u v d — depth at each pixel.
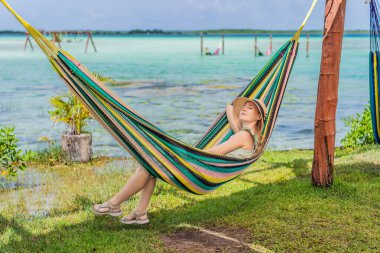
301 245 4.86
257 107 5.49
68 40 105.50
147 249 4.84
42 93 19.73
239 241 5.04
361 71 32.50
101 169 8.59
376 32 7.13
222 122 6.12
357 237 5.07
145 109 15.84
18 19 4.32
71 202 6.68
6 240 5.17
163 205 6.44
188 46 93.88
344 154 9.74
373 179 7.43
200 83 24.39
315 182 6.88
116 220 5.82
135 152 4.79
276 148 10.76
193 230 5.41
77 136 9.16
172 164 4.79
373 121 7.64
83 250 4.82
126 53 62.06
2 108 15.71
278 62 6.58
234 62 43.06
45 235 5.30
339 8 6.39
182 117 14.37
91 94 4.63
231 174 5.17
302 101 17.92
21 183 7.71
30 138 11.31
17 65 36.69
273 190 6.91
